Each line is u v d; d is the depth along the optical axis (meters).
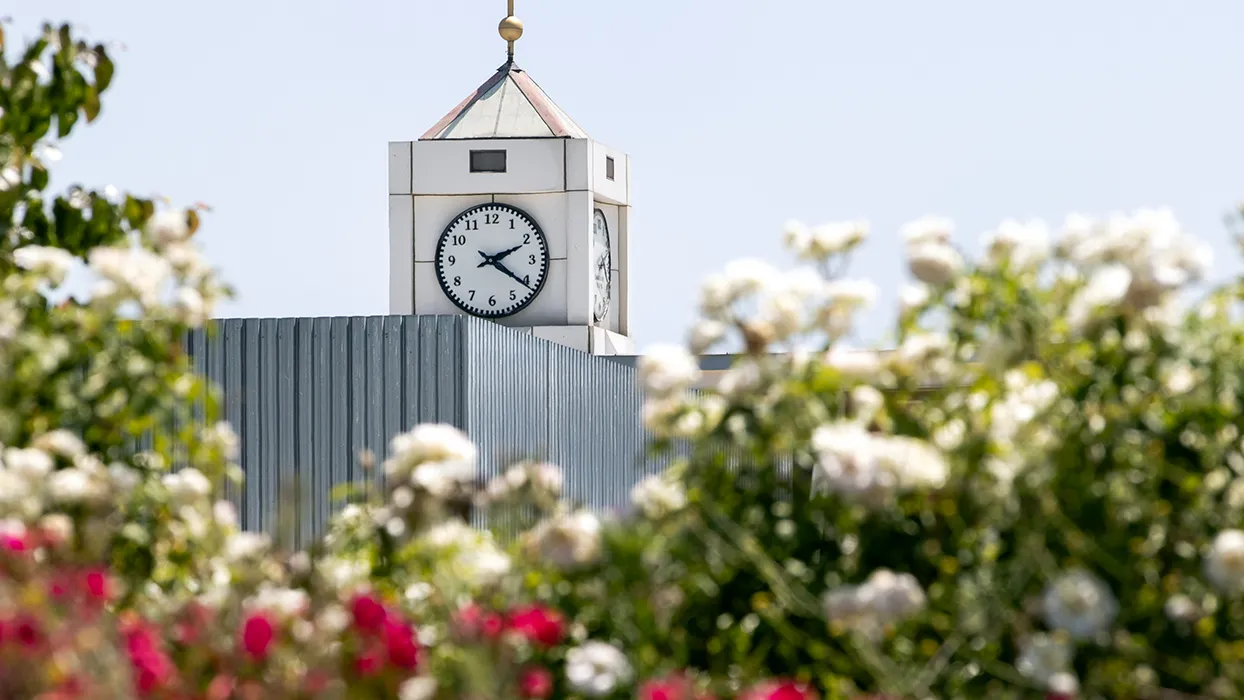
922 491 10.02
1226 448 9.87
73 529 11.46
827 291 10.47
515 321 69.12
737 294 10.45
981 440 9.91
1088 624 8.92
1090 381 9.77
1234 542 8.98
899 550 10.14
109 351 12.39
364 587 10.95
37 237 15.07
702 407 10.77
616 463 38.69
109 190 15.23
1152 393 9.80
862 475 9.45
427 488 10.87
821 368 10.37
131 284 12.18
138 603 11.58
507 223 69.19
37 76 14.97
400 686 9.96
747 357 10.45
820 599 10.06
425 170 69.06
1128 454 9.76
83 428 12.36
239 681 9.77
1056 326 10.03
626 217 73.88
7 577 9.98
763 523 10.46
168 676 9.45
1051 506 9.66
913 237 10.38
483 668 9.70
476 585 11.02
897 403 10.44
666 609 10.09
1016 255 10.24
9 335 11.98
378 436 28.31
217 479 13.09
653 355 10.70
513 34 72.94
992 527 9.98
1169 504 9.82
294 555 10.79
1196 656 9.56
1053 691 9.28
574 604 10.49
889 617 9.08
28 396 12.16
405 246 69.12
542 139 68.88
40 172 14.99
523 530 10.98
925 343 10.33
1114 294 9.73
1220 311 10.35
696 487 10.60
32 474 11.27
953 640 9.48
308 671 9.72
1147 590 9.61
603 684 9.60
